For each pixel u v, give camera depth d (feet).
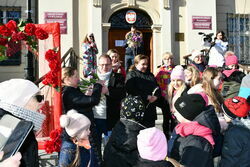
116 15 30.86
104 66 12.98
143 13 31.24
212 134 8.49
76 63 27.61
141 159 7.30
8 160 5.03
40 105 6.64
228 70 14.80
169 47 30.27
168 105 13.96
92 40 24.31
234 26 32.45
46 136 12.35
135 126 8.04
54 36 12.46
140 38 25.70
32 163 5.77
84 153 8.91
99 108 12.82
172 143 8.71
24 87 6.36
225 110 8.71
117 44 31.01
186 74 13.48
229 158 8.11
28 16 17.57
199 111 8.27
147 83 12.82
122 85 13.09
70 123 8.13
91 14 29.12
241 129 8.22
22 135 5.48
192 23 30.68
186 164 7.72
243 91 9.37
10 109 6.08
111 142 8.19
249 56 32.40
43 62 12.89
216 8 32.19
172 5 30.66
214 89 11.37
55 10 28.63
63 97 10.73
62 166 8.22
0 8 29.68
